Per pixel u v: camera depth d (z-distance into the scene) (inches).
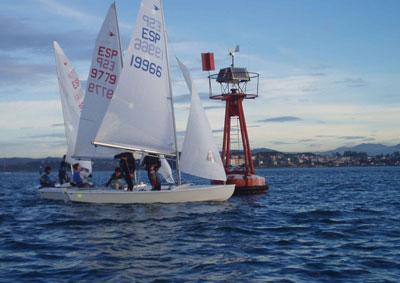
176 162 1035.3
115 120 1037.8
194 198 989.2
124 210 911.7
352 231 707.4
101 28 1163.9
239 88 1594.5
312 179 3302.2
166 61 1063.0
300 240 633.0
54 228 738.2
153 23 1055.6
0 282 427.8
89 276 444.1
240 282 427.5
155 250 561.6
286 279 436.8
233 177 1498.5
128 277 440.5
